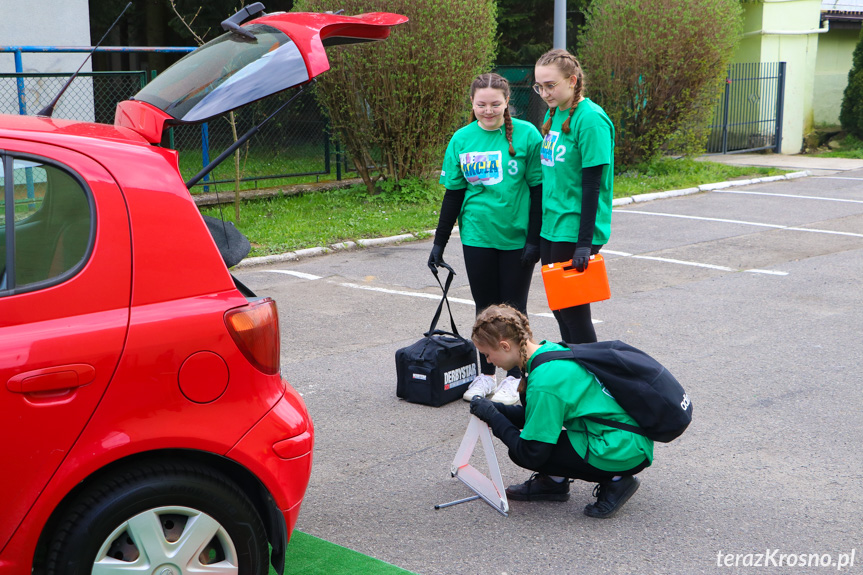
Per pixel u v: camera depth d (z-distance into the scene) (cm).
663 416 352
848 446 441
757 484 400
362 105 1223
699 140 1570
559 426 349
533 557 338
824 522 364
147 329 252
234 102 296
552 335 655
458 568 329
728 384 535
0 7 1141
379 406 509
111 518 249
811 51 1970
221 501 264
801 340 628
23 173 249
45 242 249
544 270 447
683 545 346
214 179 1263
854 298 751
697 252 965
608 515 370
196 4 1677
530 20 1953
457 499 390
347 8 1135
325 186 1337
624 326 670
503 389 512
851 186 1466
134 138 280
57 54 1190
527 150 489
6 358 236
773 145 1967
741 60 1958
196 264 265
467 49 1188
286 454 276
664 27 1419
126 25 2000
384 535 356
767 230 1090
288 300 766
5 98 1100
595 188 442
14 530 242
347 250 1003
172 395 255
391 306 744
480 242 504
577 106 450
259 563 276
